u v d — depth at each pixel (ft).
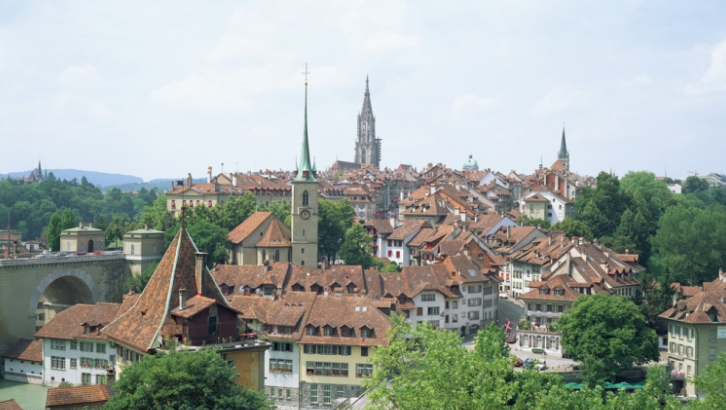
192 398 219.61
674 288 546.26
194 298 265.54
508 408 227.81
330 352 421.18
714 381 247.29
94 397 260.01
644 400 228.02
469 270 578.66
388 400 258.37
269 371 429.38
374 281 542.16
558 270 573.74
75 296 630.33
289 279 552.82
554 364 487.20
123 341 266.98
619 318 449.48
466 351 255.09
